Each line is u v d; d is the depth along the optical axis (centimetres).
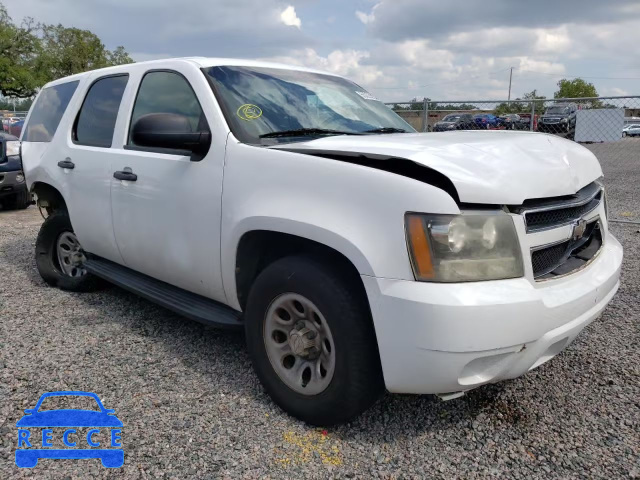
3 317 394
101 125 395
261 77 338
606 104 798
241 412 268
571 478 220
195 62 330
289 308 256
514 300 210
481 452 238
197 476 220
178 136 286
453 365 209
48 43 4819
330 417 244
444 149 238
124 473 222
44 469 223
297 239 255
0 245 640
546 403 278
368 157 237
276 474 222
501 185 221
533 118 857
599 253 282
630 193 1030
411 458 234
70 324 382
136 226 346
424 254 209
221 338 360
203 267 301
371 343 230
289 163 253
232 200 275
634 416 265
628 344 347
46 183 445
